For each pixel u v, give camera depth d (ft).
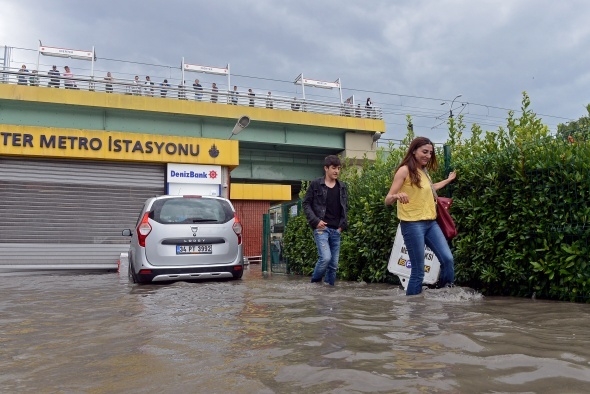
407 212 16.10
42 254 49.47
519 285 17.20
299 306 13.85
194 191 56.95
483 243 18.11
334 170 21.99
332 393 5.92
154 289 21.12
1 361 8.32
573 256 15.10
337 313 12.28
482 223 18.47
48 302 16.92
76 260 50.67
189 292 18.88
